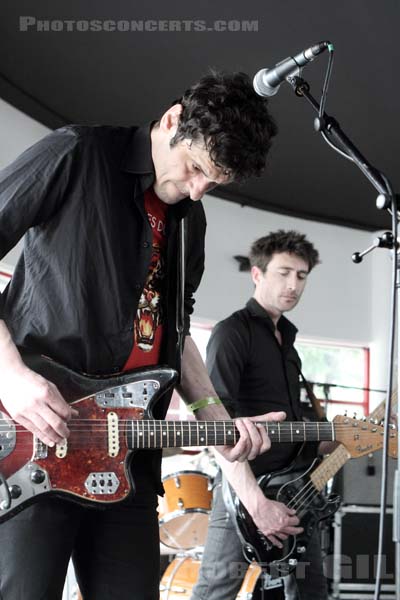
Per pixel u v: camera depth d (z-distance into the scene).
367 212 8.74
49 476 1.68
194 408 2.06
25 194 1.70
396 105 6.90
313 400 3.11
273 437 2.23
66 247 1.74
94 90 6.28
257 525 2.60
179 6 5.39
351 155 1.89
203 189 1.77
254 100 1.72
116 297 1.76
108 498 1.72
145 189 1.80
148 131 1.80
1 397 1.63
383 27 5.84
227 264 8.31
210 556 2.76
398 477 1.64
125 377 1.79
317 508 2.74
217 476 2.84
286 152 7.53
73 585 3.56
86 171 1.75
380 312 8.96
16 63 5.79
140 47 5.80
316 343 8.93
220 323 2.89
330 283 8.92
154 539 1.82
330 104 6.88
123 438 1.76
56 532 1.68
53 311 1.73
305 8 5.57
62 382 1.72
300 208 8.68
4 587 1.63
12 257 6.04
